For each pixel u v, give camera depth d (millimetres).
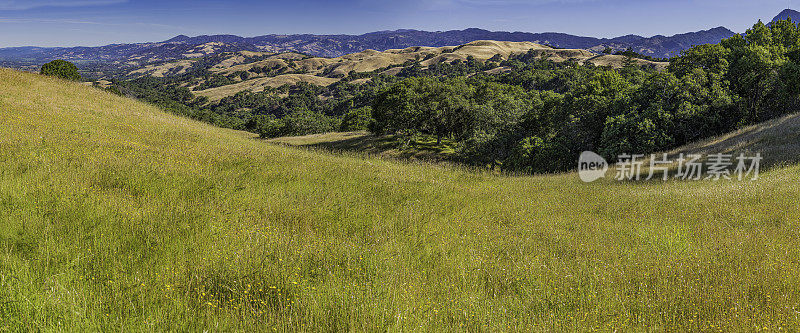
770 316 3600
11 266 3859
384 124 53875
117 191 7094
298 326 3324
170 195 7277
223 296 3775
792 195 9383
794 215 7578
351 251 5383
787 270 4633
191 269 4324
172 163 9891
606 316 3793
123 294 3623
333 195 8766
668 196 11055
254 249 5047
